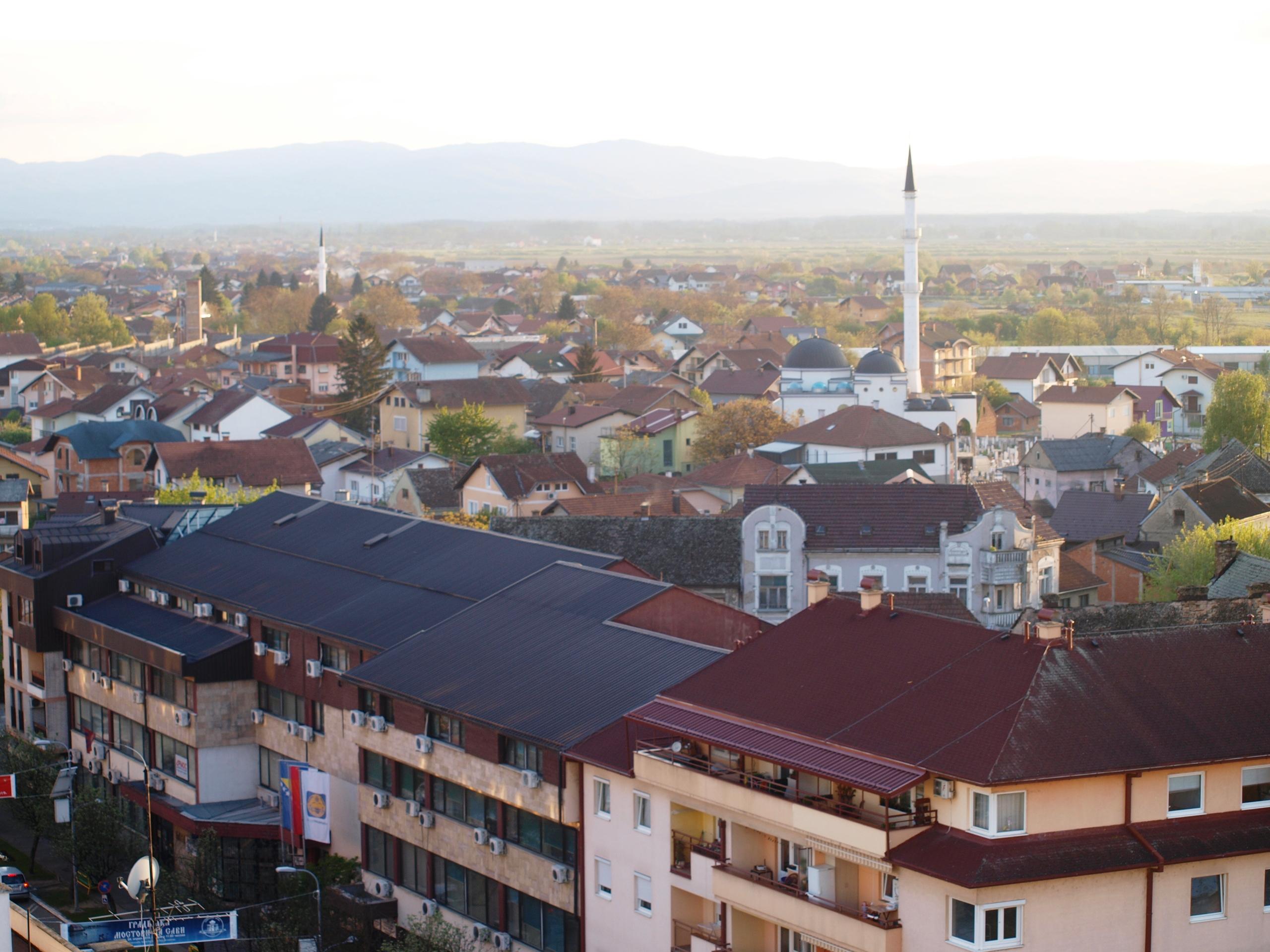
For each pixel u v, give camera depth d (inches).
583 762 2295.8
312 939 2655.0
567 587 2908.5
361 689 2898.6
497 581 3115.2
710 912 2191.2
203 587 3550.7
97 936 2603.3
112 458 7076.8
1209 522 4943.4
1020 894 1775.3
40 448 7746.1
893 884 1929.1
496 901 2529.5
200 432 7810.0
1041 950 1791.3
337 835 3024.1
